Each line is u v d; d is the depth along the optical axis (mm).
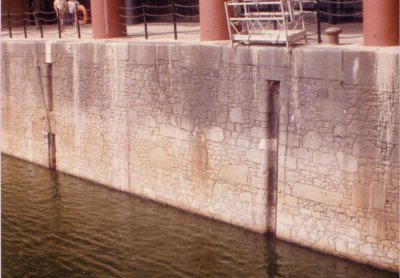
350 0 17844
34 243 13227
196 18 22812
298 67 11594
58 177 17688
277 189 12398
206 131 13492
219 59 12906
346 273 11086
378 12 11000
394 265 10719
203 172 13742
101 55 15727
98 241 13180
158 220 14078
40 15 25547
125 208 14914
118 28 16984
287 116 11961
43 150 18609
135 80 14922
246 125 12680
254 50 12242
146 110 14812
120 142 15727
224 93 12961
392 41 11016
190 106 13727
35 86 18406
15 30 24203
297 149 11891
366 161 10828
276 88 12227
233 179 13133
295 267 11539
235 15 13578
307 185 11828
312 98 11484
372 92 10555
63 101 17453
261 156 12500
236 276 11359
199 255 12258
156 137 14703
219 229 13320
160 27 20797
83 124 16844
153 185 15055
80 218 14508
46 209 15203
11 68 19297
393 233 10648
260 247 12383
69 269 11930
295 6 17391
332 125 11242
